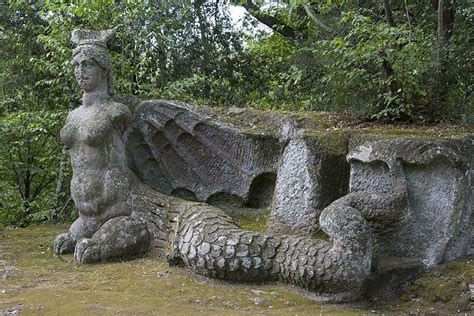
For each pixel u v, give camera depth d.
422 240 4.05
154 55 7.58
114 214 4.73
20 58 8.30
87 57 4.92
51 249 5.11
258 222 4.88
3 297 3.71
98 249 4.53
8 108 8.45
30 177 8.64
